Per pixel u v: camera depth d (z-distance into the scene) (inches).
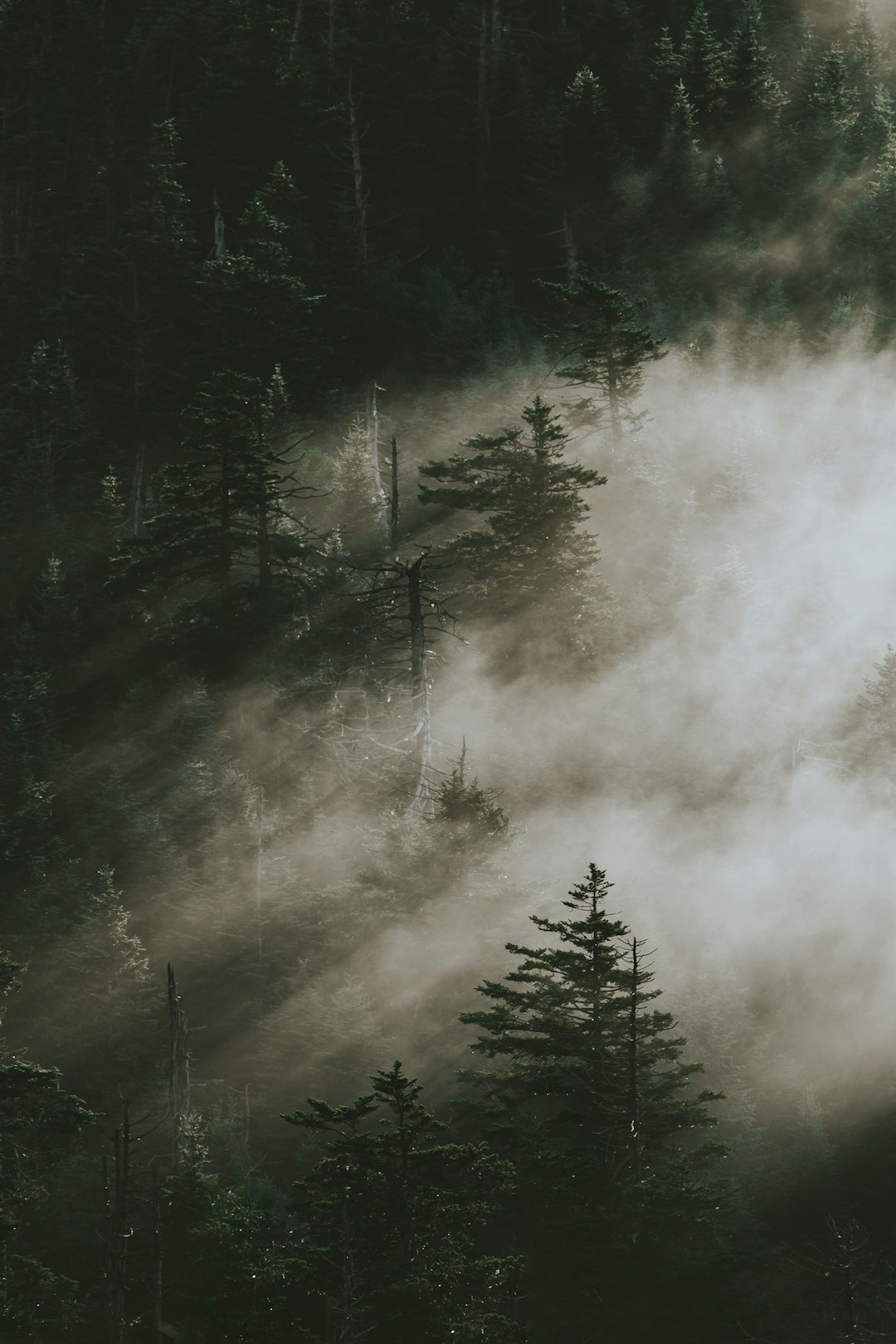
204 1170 1993.1
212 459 3002.0
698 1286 1521.9
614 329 3900.1
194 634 2891.2
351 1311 1362.0
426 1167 1483.8
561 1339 1625.2
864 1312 2054.6
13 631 3754.9
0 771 2847.0
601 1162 1579.7
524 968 1749.5
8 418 4847.4
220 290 5270.7
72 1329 1769.2
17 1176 1879.9
